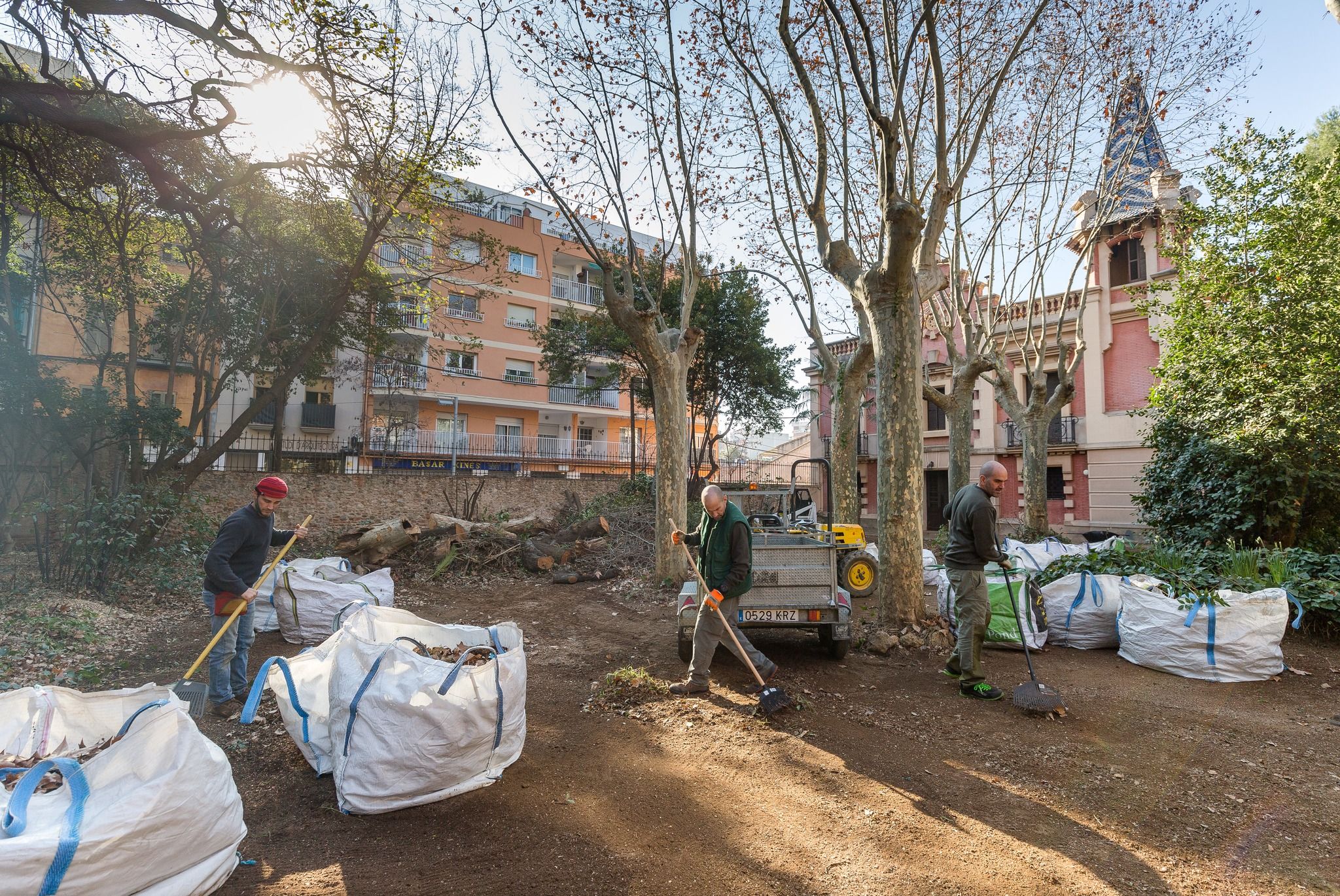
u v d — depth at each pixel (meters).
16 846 2.05
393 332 20.67
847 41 6.76
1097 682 5.75
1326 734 4.58
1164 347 18.91
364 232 13.21
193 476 11.38
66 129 8.27
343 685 3.51
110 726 3.08
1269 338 9.92
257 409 11.98
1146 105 11.70
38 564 9.35
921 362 7.50
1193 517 10.67
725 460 30.39
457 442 31.12
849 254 8.61
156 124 9.73
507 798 3.60
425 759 3.41
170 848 2.44
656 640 7.53
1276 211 10.12
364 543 11.70
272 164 10.27
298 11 8.34
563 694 5.55
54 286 13.12
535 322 33.72
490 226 32.31
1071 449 20.61
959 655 5.54
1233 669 5.72
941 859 3.07
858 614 8.28
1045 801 3.62
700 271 20.66
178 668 6.18
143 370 21.14
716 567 5.38
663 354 10.41
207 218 10.35
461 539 12.36
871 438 25.31
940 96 7.96
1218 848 3.15
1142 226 18.94
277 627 7.37
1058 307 20.95
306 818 3.35
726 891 2.84
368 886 2.80
